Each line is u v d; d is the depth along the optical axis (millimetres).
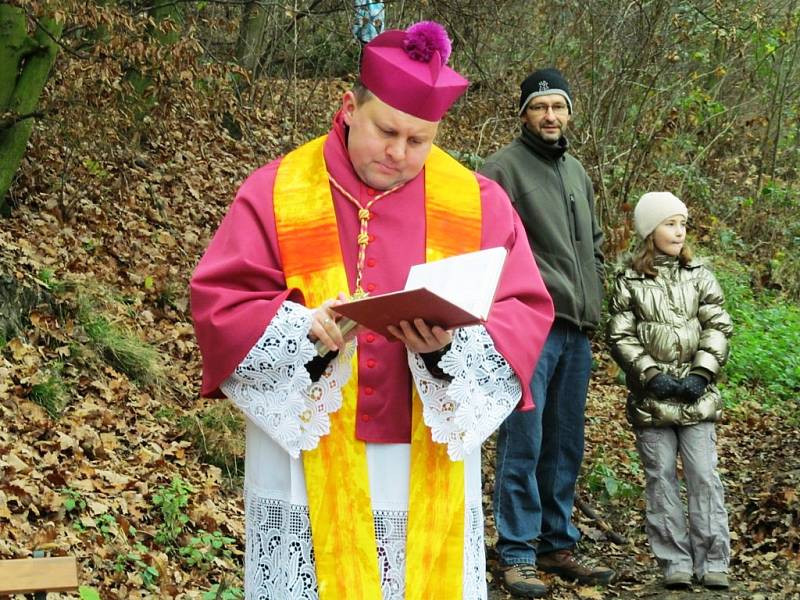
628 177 10688
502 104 11758
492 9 11664
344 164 3006
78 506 5363
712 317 5832
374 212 2980
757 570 6027
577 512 6902
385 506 2920
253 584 2969
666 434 5773
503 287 3031
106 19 7504
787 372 10602
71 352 6828
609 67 10938
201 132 11109
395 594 2910
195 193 10148
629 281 5887
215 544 5469
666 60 10969
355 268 2967
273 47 12492
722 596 5559
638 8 10812
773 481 7543
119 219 8945
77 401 6492
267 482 2955
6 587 2705
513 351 2906
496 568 5793
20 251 7523
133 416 6598
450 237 3012
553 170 5754
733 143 14359
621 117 11000
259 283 2926
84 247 8305
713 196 13898
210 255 2971
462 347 2781
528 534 5523
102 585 4809
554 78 5703
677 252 5867
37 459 5676
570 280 5629
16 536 4914
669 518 5734
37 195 8609
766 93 14852
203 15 12453
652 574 5996
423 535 2883
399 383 2912
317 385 2820
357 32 10648
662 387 5703
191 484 6102
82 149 8812
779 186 14625
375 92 2846
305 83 13328
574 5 11414
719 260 12859
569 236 5691
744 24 12398
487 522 6453
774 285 13500
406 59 2830
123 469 5945
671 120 11172
